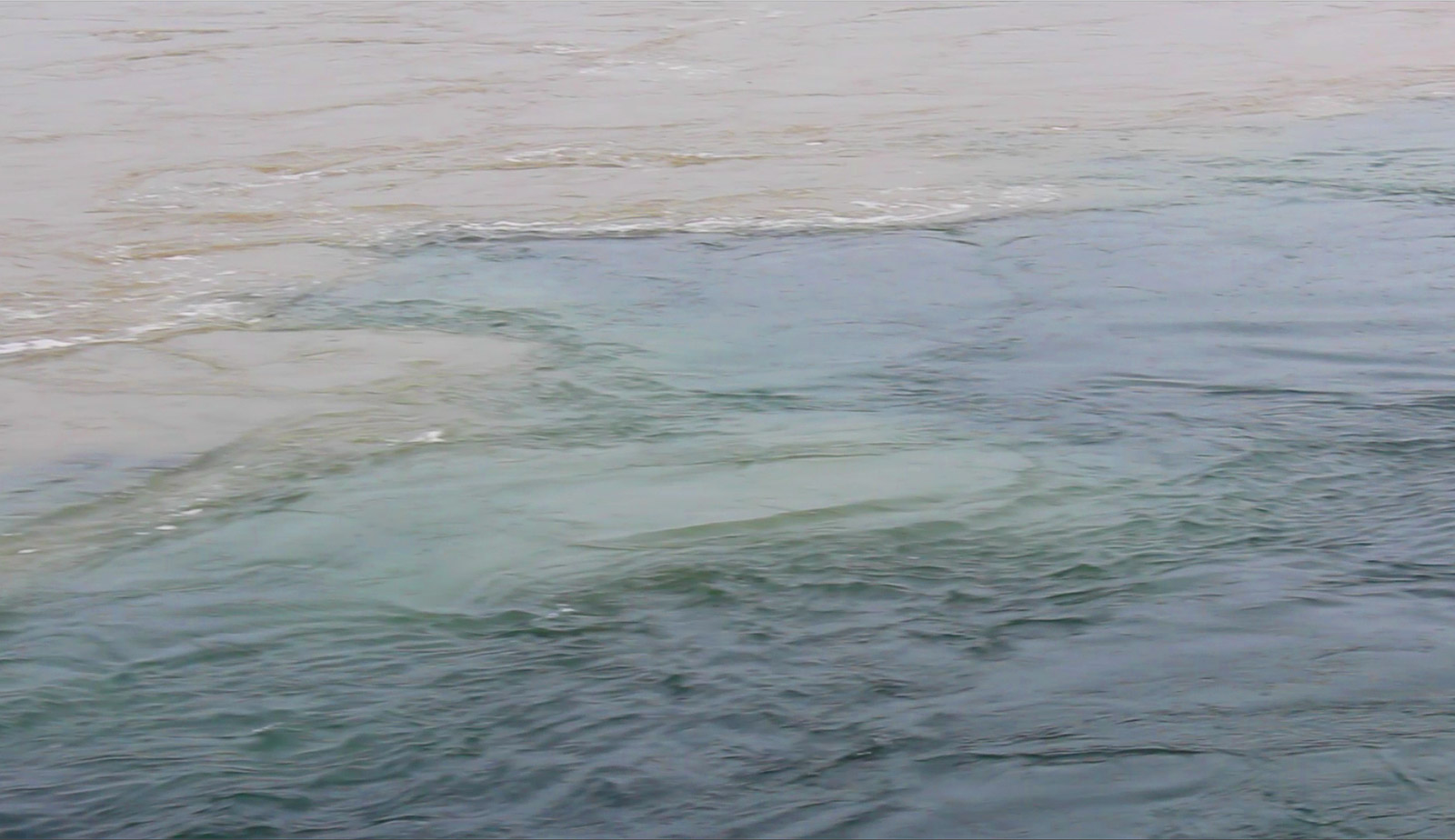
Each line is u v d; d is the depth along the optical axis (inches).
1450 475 199.3
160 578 176.1
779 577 171.2
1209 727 136.9
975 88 520.1
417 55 587.8
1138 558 174.9
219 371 254.7
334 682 150.7
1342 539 179.2
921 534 182.7
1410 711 138.9
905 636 156.9
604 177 402.9
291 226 357.4
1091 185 387.5
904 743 136.0
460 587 171.8
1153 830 122.0
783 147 436.8
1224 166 405.7
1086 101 496.1
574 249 335.3
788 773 132.5
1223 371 247.8
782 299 297.6
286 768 135.2
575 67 561.9
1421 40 598.5
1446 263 313.6
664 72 553.3
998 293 299.9
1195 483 198.5
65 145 446.6
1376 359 251.8
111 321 285.7
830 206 369.7
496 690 147.9
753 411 233.3
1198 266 315.0
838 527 184.9
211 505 197.3
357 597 169.8
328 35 633.0
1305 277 305.3
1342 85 516.1
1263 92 505.4
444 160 425.4
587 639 158.2
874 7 693.9
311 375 252.2
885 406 234.4
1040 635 156.3
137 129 466.9
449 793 130.7
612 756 135.4
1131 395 236.2
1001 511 189.5
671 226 353.4
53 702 147.6
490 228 353.4
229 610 167.3
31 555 182.4
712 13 683.4
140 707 146.8
